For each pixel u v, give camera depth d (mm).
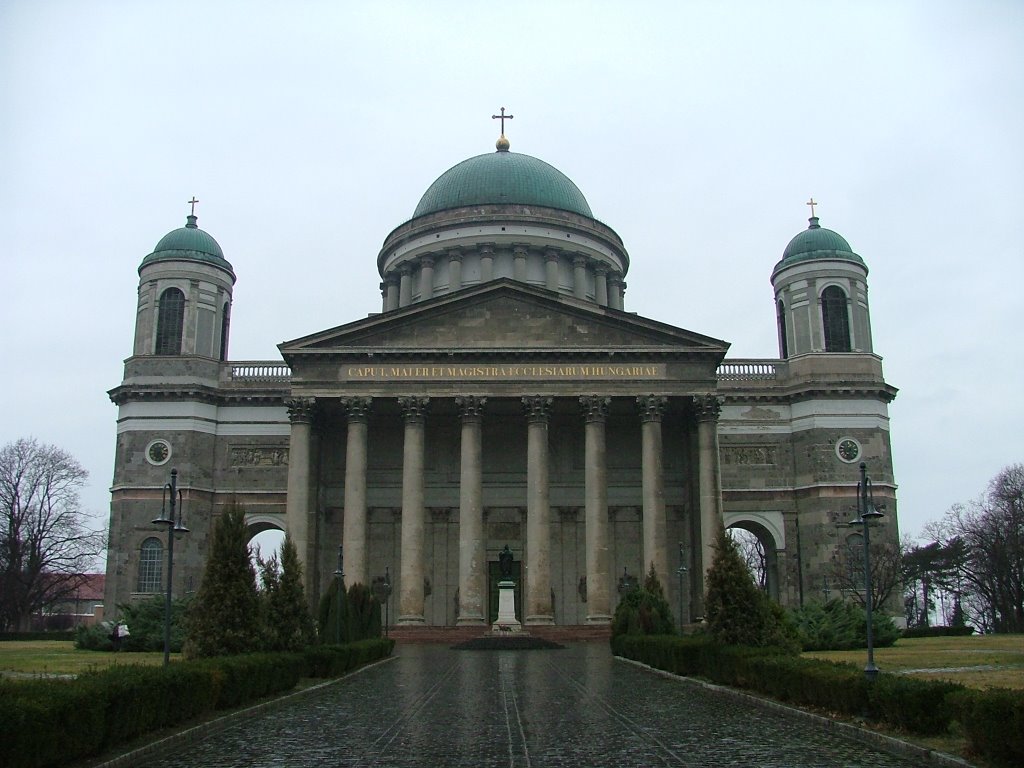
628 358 64812
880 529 72812
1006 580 93812
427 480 72500
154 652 49969
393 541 71500
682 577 61906
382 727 22141
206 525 72500
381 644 44750
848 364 75812
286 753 18766
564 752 18641
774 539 74188
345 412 68688
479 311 66188
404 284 87812
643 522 65062
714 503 62969
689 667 34188
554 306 66000
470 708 25562
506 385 64438
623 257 93125
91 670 20516
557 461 72688
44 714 15297
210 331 76062
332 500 71062
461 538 62594
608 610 61781
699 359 65000
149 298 75750
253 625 29750
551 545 71312
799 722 22625
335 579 43688
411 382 64625
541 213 86875
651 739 20141
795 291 78375
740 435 75625
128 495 71938
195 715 22516
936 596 115625
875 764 17125
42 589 95250
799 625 48812
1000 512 97375
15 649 54625
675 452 71938
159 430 73062
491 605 70688
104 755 17672
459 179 91688
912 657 39812
